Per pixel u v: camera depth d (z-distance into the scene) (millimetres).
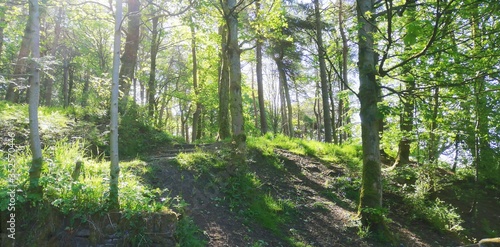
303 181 9531
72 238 4555
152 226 4879
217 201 7039
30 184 4516
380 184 7855
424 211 9047
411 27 4289
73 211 4648
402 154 12234
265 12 9781
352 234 7289
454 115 10570
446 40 7512
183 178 7219
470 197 11031
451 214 9016
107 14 11602
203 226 6059
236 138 8508
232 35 8711
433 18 6121
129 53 12594
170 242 4930
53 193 4750
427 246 7688
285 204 7824
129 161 8094
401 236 7887
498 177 12039
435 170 10945
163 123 13367
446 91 10617
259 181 8266
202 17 9500
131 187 5305
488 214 10469
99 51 22922
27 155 5652
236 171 8172
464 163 11648
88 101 11195
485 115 10422
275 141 12328
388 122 12227
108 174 5496
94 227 4629
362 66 8234
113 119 4957
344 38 16172
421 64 8102
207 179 7559
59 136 8289
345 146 13453
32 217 4543
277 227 6875
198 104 21156
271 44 17203
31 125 4602
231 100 8641
